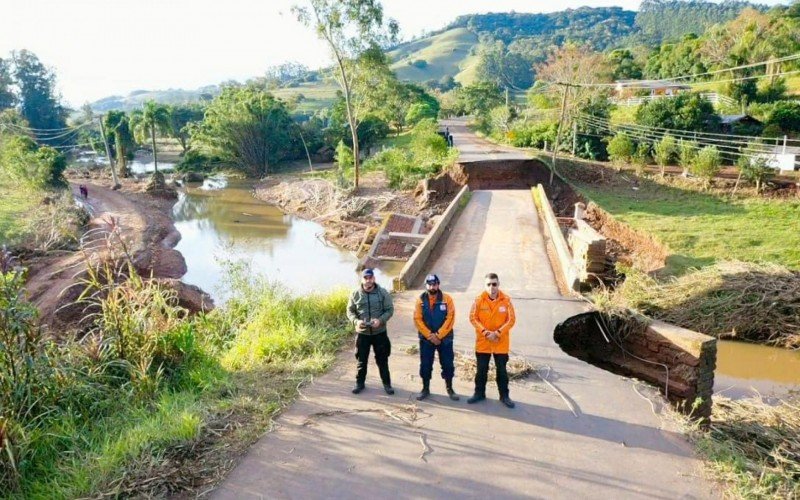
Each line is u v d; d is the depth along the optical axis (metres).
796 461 7.53
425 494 5.58
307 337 9.78
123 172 68.06
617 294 13.66
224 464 6.04
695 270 17.17
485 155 39.28
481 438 6.65
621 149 33.88
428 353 7.53
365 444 6.48
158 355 8.55
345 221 34.59
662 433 6.82
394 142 66.75
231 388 7.89
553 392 7.91
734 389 12.52
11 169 47.12
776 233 21.77
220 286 22.77
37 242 28.62
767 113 38.31
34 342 6.97
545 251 17.33
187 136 92.88
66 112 108.25
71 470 5.78
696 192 29.39
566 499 5.53
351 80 42.03
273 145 67.81
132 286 9.41
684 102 38.69
